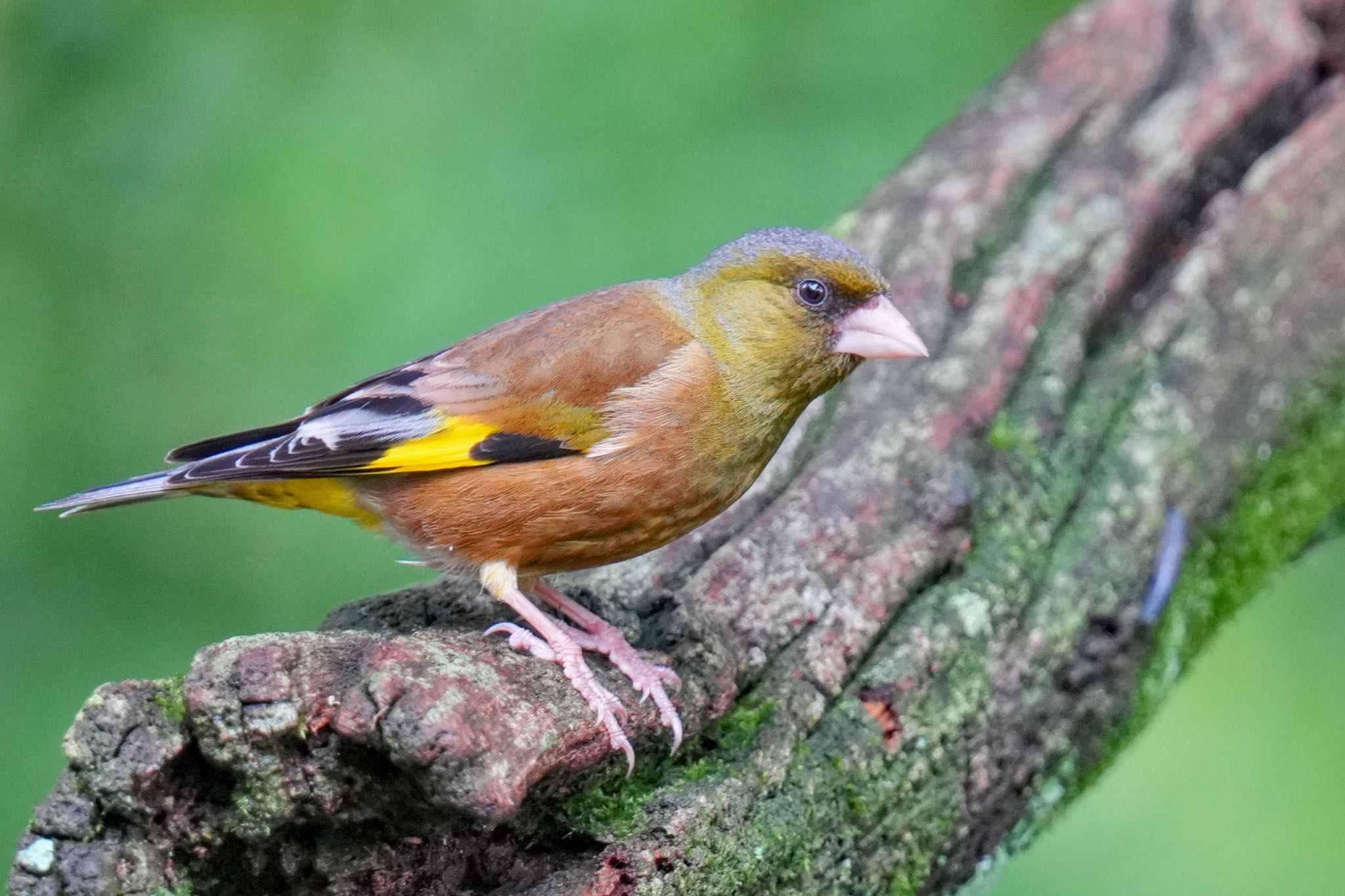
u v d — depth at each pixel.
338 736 6.27
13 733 13.03
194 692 6.20
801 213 13.92
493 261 13.88
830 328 8.67
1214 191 12.84
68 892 6.13
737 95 14.48
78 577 14.60
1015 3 14.90
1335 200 12.54
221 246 14.88
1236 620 12.16
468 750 6.18
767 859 7.47
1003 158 12.57
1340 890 13.27
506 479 8.23
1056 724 9.43
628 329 8.52
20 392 15.16
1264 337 11.70
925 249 11.66
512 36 15.00
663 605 8.45
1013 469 10.15
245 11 15.11
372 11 15.26
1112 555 9.98
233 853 6.55
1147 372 11.18
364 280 14.20
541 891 6.75
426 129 14.73
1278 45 13.40
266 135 14.88
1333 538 12.55
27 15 14.81
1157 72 13.52
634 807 7.18
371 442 8.24
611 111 14.42
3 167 14.92
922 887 8.64
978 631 9.09
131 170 14.91
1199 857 13.65
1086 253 11.73
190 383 15.00
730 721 8.02
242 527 15.16
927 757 8.56
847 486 9.57
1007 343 10.90
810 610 8.67
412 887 6.84
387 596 8.49
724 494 8.63
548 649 7.38
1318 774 14.12
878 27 14.70
